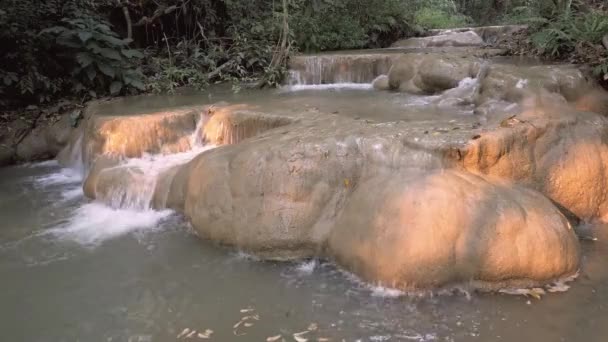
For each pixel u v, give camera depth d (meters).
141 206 5.45
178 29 10.77
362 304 3.61
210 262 4.32
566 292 3.66
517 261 3.66
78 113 7.64
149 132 6.27
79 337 3.43
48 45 8.37
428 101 7.19
